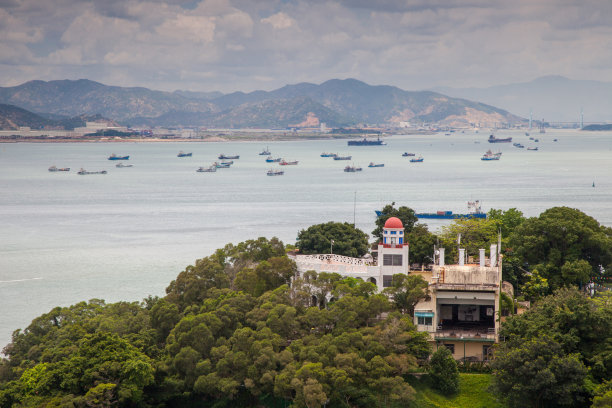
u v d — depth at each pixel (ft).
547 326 479.82
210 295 600.39
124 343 522.47
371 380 463.42
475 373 505.66
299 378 464.65
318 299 575.79
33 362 547.08
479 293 531.50
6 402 500.33
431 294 539.70
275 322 524.93
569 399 437.17
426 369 504.84
